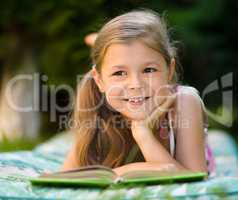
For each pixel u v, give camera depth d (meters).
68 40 7.15
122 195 1.97
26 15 7.23
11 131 7.29
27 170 2.92
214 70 8.85
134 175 2.19
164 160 2.56
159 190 2.04
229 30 8.78
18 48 7.61
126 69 2.61
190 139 2.71
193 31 8.41
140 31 2.59
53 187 2.16
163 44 2.66
